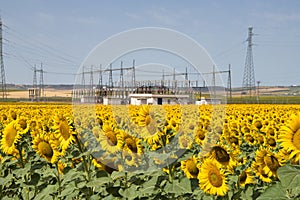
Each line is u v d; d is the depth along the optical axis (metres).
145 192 4.70
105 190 5.14
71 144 6.17
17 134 5.97
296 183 3.02
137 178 5.05
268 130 9.16
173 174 4.95
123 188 5.03
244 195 4.77
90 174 5.20
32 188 6.19
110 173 5.32
